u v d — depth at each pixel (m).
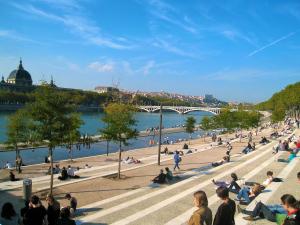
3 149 62.47
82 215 19.84
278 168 34.47
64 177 33.16
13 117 45.31
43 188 28.94
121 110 36.34
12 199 25.52
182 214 19.47
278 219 15.49
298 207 9.51
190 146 75.94
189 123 102.56
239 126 91.44
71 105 27.53
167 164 45.25
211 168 37.19
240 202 20.33
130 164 46.59
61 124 26.45
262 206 16.28
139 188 27.69
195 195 8.77
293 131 94.31
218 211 9.70
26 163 52.22
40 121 26.23
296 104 141.62
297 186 23.72
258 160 40.75
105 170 40.34
